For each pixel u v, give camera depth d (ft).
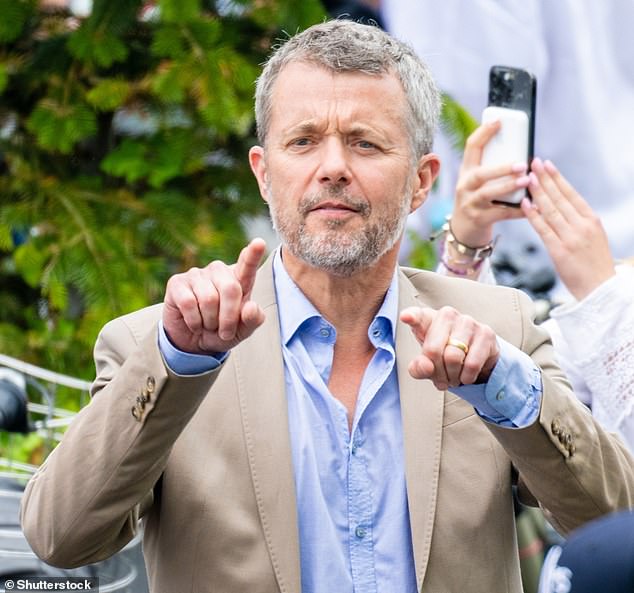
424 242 51.75
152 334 25.85
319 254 27.91
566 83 52.06
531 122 38.55
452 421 28.63
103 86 50.62
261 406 28.04
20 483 41.75
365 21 55.01
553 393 26.84
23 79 51.80
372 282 29.04
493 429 26.76
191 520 27.40
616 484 27.71
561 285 50.31
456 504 27.96
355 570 27.68
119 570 38.09
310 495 27.76
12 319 52.34
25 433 40.60
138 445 25.85
